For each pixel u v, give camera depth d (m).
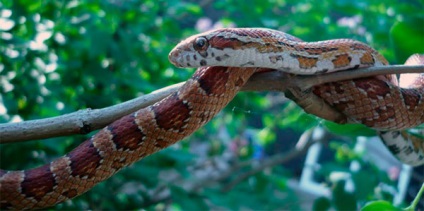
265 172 1.07
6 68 0.74
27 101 0.73
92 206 0.77
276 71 0.58
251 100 0.95
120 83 0.76
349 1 0.84
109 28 0.76
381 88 0.59
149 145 0.57
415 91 0.60
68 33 0.76
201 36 0.56
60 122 0.55
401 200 0.84
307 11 0.91
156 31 0.84
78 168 0.56
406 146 0.65
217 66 0.57
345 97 0.59
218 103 0.57
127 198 0.80
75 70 0.76
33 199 0.56
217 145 1.12
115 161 0.57
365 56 0.58
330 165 0.82
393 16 0.83
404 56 0.61
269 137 1.17
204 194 0.83
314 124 0.70
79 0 0.78
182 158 0.76
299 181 1.32
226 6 0.86
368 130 0.64
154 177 0.78
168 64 0.83
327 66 0.57
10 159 0.71
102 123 0.57
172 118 0.57
